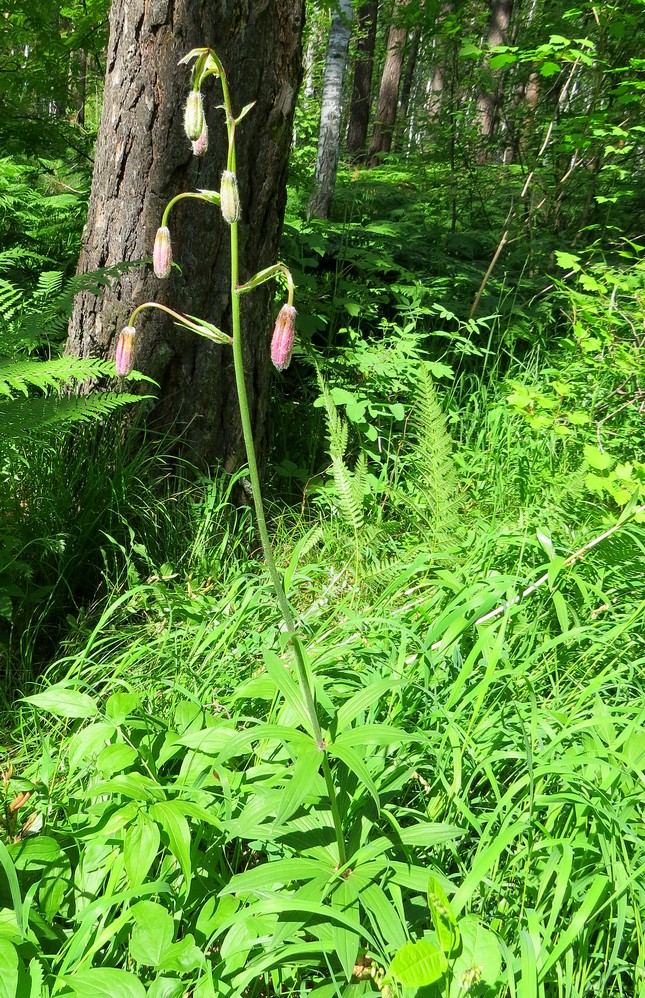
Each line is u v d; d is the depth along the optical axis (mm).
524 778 1697
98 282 2891
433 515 2822
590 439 3559
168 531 2963
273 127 3113
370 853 1519
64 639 2553
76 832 1661
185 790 1701
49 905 1589
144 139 2959
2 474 2695
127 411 3076
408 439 3941
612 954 1438
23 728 2213
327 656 2131
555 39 4594
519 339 5047
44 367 2617
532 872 1650
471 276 5508
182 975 1481
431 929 1542
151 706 2111
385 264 4766
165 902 1603
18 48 5492
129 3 2887
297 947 1387
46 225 5234
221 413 3271
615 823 1576
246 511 3211
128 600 2688
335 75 6590
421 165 7031
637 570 2607
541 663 2219
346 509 2787
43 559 2734
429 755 1868
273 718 1880
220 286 3141
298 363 4273
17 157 5992
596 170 6461
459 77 6797
